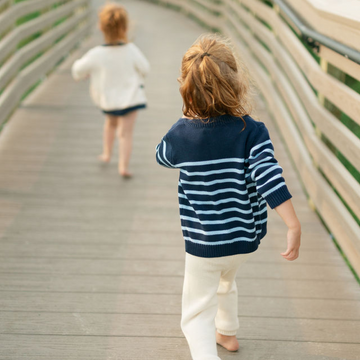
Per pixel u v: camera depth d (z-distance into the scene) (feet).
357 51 8.57
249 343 7.93
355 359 7.63
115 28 13.37
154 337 8.04
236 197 6.04
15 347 7.76
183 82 6.07
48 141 16.99
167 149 6.25
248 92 6.19
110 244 10.94
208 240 6.15
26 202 12.78
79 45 32.71
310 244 11.05
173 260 10.34
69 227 11.64
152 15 49.34
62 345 7.82
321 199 11.29
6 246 10.71
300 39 15.06
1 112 15.92
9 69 16.89
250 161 5.84
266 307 8.84
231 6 31.42
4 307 8.70
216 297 6.68
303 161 12.86
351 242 9.45
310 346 7.88
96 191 13.58
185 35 37.99
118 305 8.84
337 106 10.00
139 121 19.25
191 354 6.98
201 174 6.04
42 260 10.23
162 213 12.49
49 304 8.82
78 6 31.91
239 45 26.71
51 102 21.35
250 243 6.13
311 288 9.43
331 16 10.14
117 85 13.57
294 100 14.19
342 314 8.67
